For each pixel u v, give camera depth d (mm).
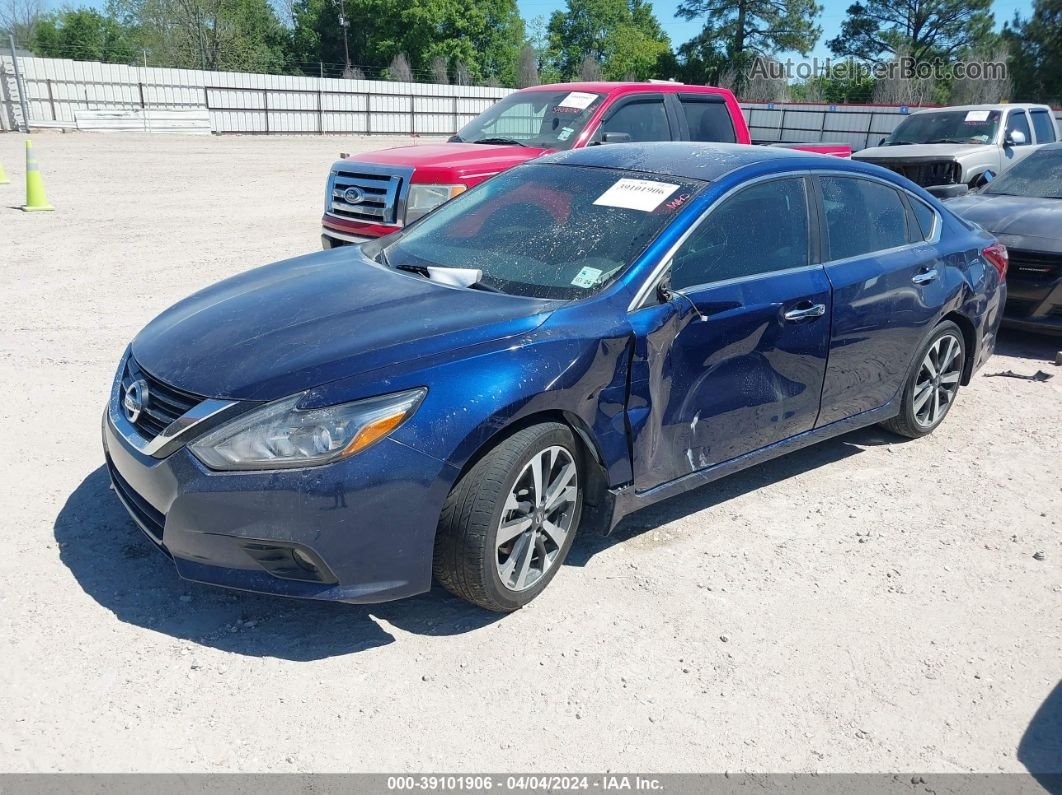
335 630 3193
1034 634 3398
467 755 2643
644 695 2939
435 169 7211
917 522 4250
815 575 3732
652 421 3545
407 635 3188
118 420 3271
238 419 2881
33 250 9555
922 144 13289
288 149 26625
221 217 12578
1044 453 5152
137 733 2645
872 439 5293
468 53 61188
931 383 5113
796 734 2807
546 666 3057
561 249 3789
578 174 4332
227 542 2869
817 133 36469
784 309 3961
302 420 2854
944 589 3676
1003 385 6410
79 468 4312
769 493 4508
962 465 4941
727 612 3428
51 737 2609
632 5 83312
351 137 36469
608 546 3879
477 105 41406
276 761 2576
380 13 60812
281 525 2812
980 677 3129
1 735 2604
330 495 2809
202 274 8781
